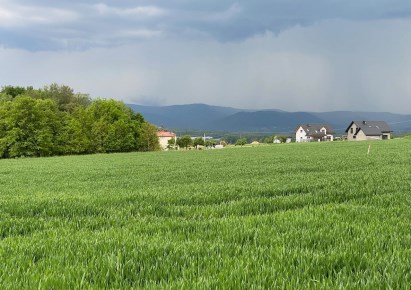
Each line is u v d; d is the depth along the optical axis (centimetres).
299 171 2389
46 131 9144
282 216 821
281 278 421
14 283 416
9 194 1642
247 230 664
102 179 2447
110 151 10488
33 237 696
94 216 959
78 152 9888
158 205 1092
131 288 408
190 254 537
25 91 13388
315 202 1101
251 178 1994
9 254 561
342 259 487
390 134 16175
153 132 11438
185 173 2567
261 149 7806
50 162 5322
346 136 17588
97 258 513
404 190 1270
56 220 888
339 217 798
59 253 561
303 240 596
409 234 615
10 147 8869
